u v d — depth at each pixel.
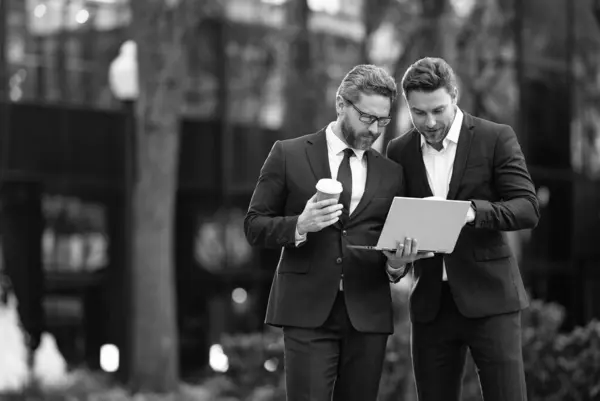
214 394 11.28
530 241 19.77
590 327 8.46
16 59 15.53
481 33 15.00
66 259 16.11
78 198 16.25
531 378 8.26
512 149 4.59
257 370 9.38
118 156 16.20
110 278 16.44
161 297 14.17
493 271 4.61
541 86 19.41
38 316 15.72
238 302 17.83
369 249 4.39
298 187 4.48
